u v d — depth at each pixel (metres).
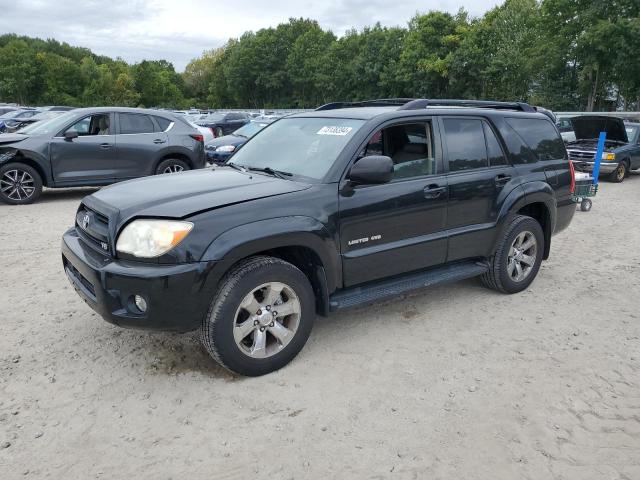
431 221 4.23
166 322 3.15
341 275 3.77
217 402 3.22
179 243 3.10
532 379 3.54
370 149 3.95
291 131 4.46
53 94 89.38
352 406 3.20
